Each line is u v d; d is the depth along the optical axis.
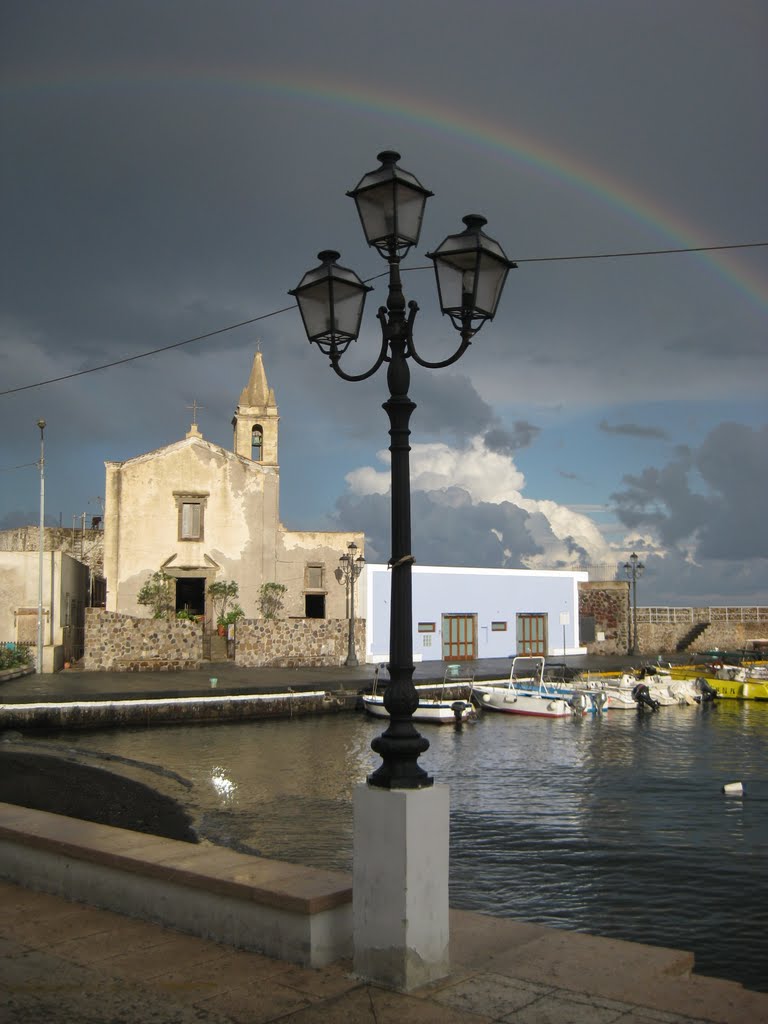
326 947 6.27
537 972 6.13
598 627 65.25
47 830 8.15
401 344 6.74
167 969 6.15
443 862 6.07
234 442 55.16
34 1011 5.49
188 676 39.03
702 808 20.03
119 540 47.81
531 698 37.50
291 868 6.98
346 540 51.38
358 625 47.31
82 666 41.84
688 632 67.38
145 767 23.44
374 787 6.09
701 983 5.97
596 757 27.20
